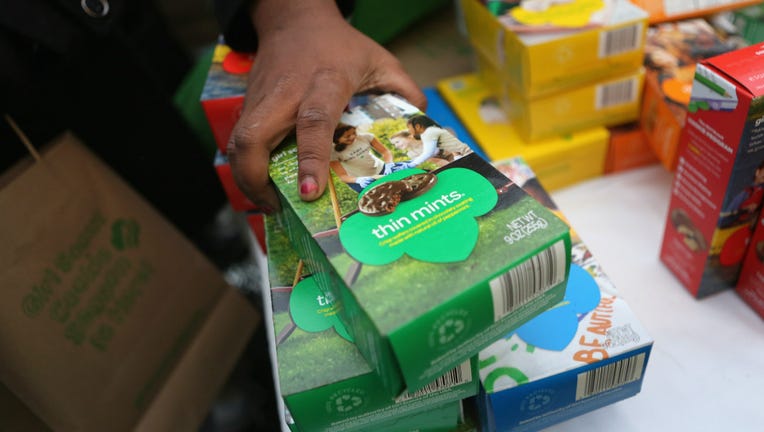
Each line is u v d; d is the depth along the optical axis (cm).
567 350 55
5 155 98
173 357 104
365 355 49
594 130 91
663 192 90
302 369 50
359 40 71
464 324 44
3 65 81
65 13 85
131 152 121
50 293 84
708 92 60
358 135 60
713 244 67
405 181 53
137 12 121
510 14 86
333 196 53
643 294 76
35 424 84
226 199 144
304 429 52
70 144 90
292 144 62
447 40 121
